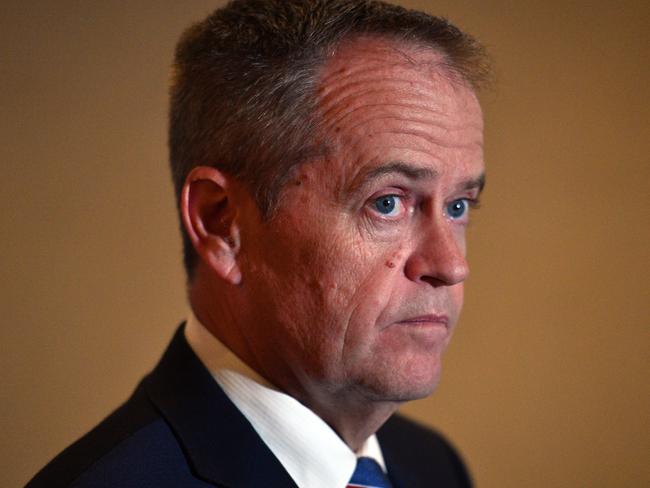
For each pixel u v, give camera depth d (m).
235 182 1.32
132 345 2.52
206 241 1.34
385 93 1.24
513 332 2.88
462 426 2.89
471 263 2.85
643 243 2.89
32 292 2.40
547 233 2.87
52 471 1.31
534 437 2.90
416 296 1.28
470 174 1.30
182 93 1.42
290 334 1.29
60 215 2.41
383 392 1.29
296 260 1.27
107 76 2.42
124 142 2.46
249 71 1.30
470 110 1.32
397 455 2.02
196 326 1.46
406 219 1.28
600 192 2.88
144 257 2.51
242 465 1.31
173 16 2.47
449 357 2.88
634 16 2.85
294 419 1.35
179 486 1.27
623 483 2.91
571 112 2.84
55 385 2.45
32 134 2.36
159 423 1.35
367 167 1.23
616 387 2.91
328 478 1.37
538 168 2.84
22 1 2.31
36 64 2.34
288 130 1.25
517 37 2.79
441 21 1.33
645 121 2.87
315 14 1.29
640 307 2.90
